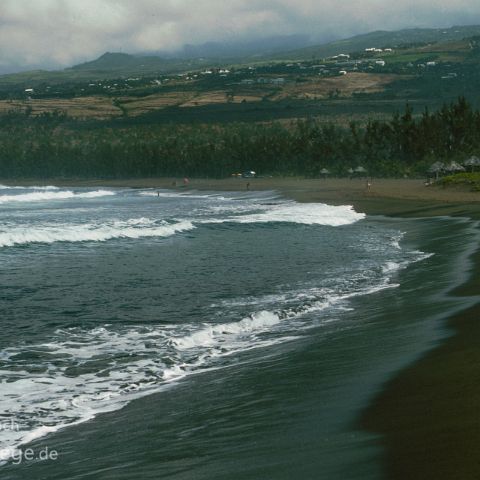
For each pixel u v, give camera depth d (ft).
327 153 583.58
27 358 57.52
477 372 42.50
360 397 40.83
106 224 187.83
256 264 114.32
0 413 42.96
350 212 228.63
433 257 115.65
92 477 31.94
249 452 33.27
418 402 38.14
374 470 29.01
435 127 538.47
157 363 54.95
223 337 63.82
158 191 484.33
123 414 42.06
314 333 63.31
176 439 36.42
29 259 124.47
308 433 35.24
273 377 48.19
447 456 29.37
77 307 80.79
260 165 630.33
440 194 293.84
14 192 524.93
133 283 97.40
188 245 143.84
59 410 43.50
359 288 88.48
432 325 60.59
